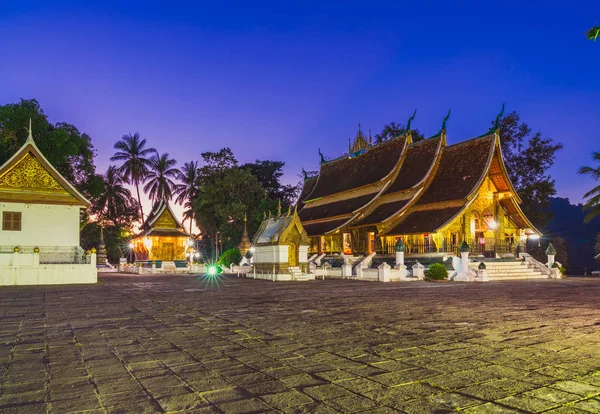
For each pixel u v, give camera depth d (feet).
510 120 150.41
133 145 222.89
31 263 77.20
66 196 88.58
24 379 16.75
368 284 72.84
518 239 112.16
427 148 120.47
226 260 128.36
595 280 86.48
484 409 13.23
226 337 24.63
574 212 274.98
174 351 21.26
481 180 101.04
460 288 61.93
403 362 18.79
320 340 23.52
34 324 29.91
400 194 118.83
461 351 20.72
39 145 116.16
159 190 226.17
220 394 14.82
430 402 13.85
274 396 14.56
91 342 23.54
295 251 91.15
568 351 20.61
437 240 99.96
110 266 178.29
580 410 13.08
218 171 211.61
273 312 35.45
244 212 192.85
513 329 26.43
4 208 83.87
